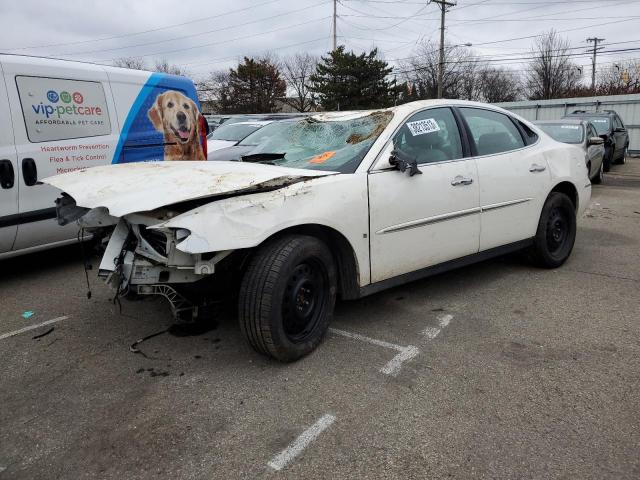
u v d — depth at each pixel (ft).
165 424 9.08
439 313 13.92
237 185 10.15
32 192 16.94
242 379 10.55
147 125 20.77
